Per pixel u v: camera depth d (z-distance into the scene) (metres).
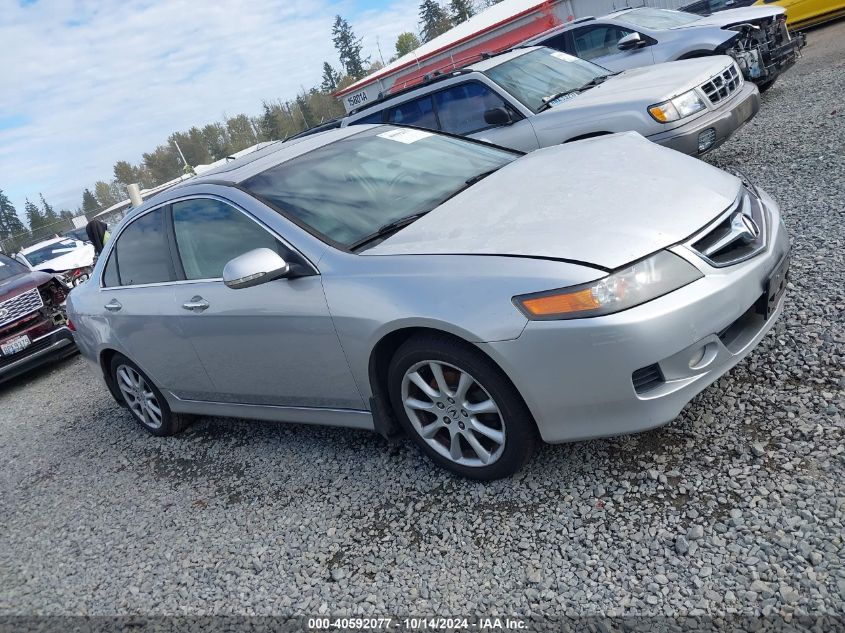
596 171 3.22
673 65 6.66
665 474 2.70
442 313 2.67
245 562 3.13
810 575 2.06
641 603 2.18
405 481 3.30
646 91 5.89
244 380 3.79
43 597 3.42
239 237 3.54
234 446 4.43
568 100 6.46
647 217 2.67
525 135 6.40
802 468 2.48
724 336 2.65
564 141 6.18
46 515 4.38
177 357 4.13
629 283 2.44
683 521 2.44
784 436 2.67
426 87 7.21
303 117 95.25
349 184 3.59
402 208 3.41
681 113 5.71
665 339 2.43
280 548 3.14
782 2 13.10
